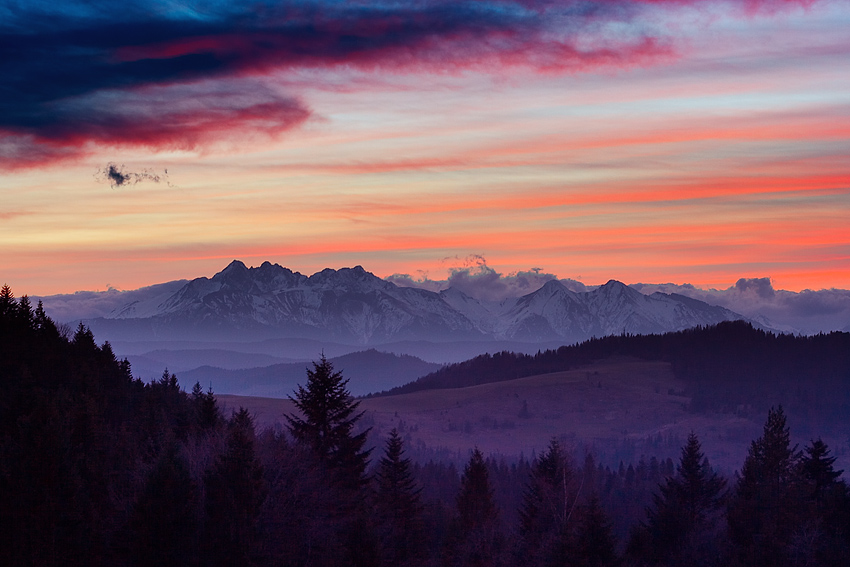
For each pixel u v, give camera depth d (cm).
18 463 4969
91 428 6475
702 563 6944
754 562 6316
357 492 5812
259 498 5034
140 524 4781
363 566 5059
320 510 5403
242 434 5247
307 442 5819
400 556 6238
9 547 4812
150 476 4916
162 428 7112
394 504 6662
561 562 5581
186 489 4962
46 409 5628
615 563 5678
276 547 5038
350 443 5866
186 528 4891
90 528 5034
